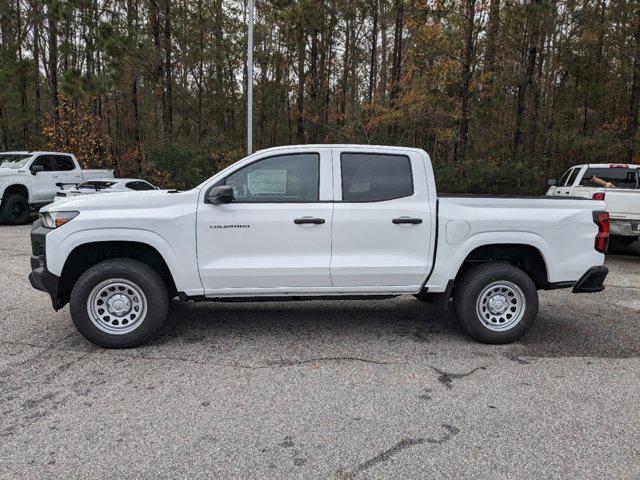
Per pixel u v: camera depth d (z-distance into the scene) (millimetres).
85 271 4543
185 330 5211
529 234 4816
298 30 20594
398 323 5559
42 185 14328
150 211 4516
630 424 3365
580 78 19516
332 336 5086
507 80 18469
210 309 6016
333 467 2852
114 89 20109
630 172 10734
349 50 26766
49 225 4543
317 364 4344
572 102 20922
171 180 20031
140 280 4516
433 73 18359
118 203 4531
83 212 4465
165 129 20984
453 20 17078
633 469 2857
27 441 3086
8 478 2721
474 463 2902
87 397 3674
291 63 24094
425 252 4773
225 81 27312
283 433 3209
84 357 4434
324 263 4652
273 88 27656
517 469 2848
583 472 2826
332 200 4691
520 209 4859
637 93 18547
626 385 3986
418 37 18359
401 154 4848
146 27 20781
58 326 5266
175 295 5004
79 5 18031
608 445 3105
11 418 3361
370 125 19688
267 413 3463
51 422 3314
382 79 26141
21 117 23125
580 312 6164
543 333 5293
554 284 4902
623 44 18219
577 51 19016
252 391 3801
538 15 16562
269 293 4719
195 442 3094
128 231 4469
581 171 11078
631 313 6129
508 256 5113
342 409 3533
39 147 22359
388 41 27938
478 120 19969
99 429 3232
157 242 4492
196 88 28516
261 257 4625
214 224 4543
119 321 4609
